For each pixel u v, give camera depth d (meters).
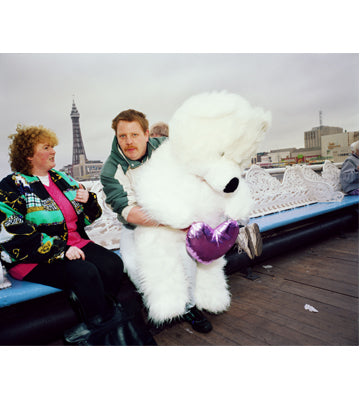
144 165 1.36
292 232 2.69
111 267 1.38
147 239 1.32
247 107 1.19
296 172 3.29
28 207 1.32
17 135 1.39
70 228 1.52
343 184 3.74
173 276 1.32
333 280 2.12
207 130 1.13
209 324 1.52
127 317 1.37
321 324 1.54
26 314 1.36
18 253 1.22
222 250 1.37
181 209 1.20
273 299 1.87
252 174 2.78
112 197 1.38
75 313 1.34
